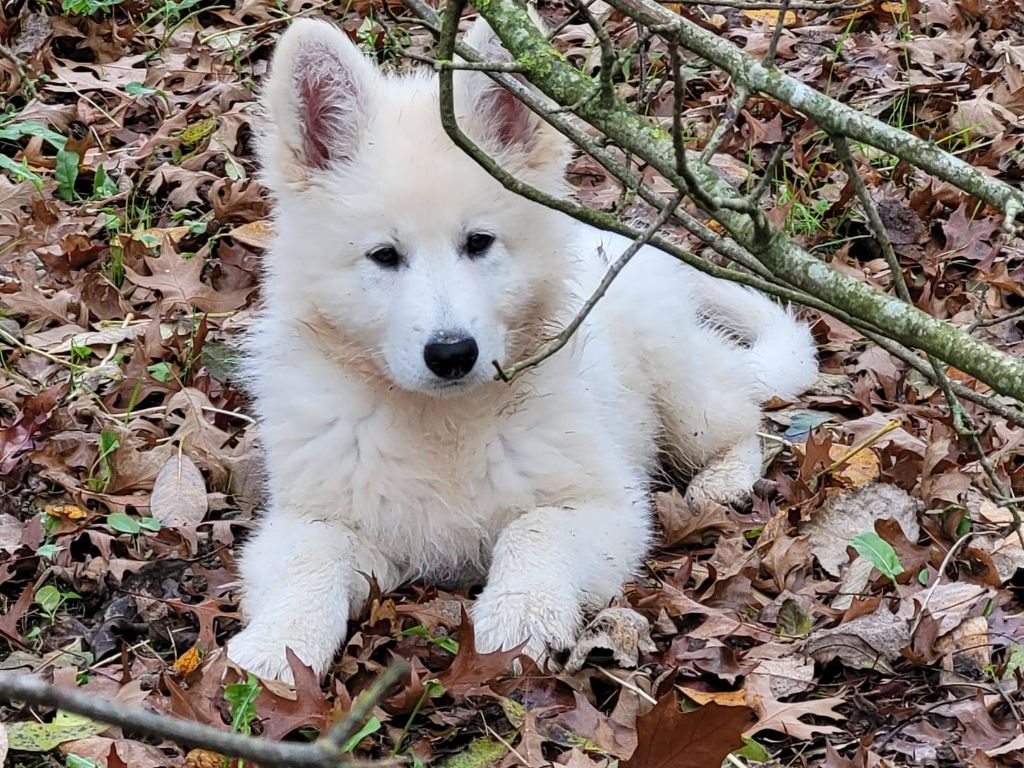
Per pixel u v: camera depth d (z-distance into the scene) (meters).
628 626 1.10
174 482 1.28
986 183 0.85
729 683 1.08
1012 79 1.82
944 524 1.22
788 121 1.79
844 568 1.20
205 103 1.86
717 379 1.40
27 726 1.04
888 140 0.87
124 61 2.01
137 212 1.70
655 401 1.39
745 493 1.32
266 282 1.24
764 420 1.42
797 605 1.14
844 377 1.47
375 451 1.17
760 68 0.90
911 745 1.02
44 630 1.15
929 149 0.86
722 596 1.17
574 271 1.22
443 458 1.18
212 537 1.26
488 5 0.96
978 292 1.52
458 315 1.11
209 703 1.04
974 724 1.02
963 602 1.13
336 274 1.16
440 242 1.13
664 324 1.38
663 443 1.42
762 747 1.02
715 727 0.95
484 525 1.19
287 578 1.12
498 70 0.92
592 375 1.26
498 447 1.18
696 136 1.77
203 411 1.38
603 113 0.93
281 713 1.02
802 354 1.46
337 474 1.18
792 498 1.28
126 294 1.56
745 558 1.21
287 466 1.19
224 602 1.17
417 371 1.12
